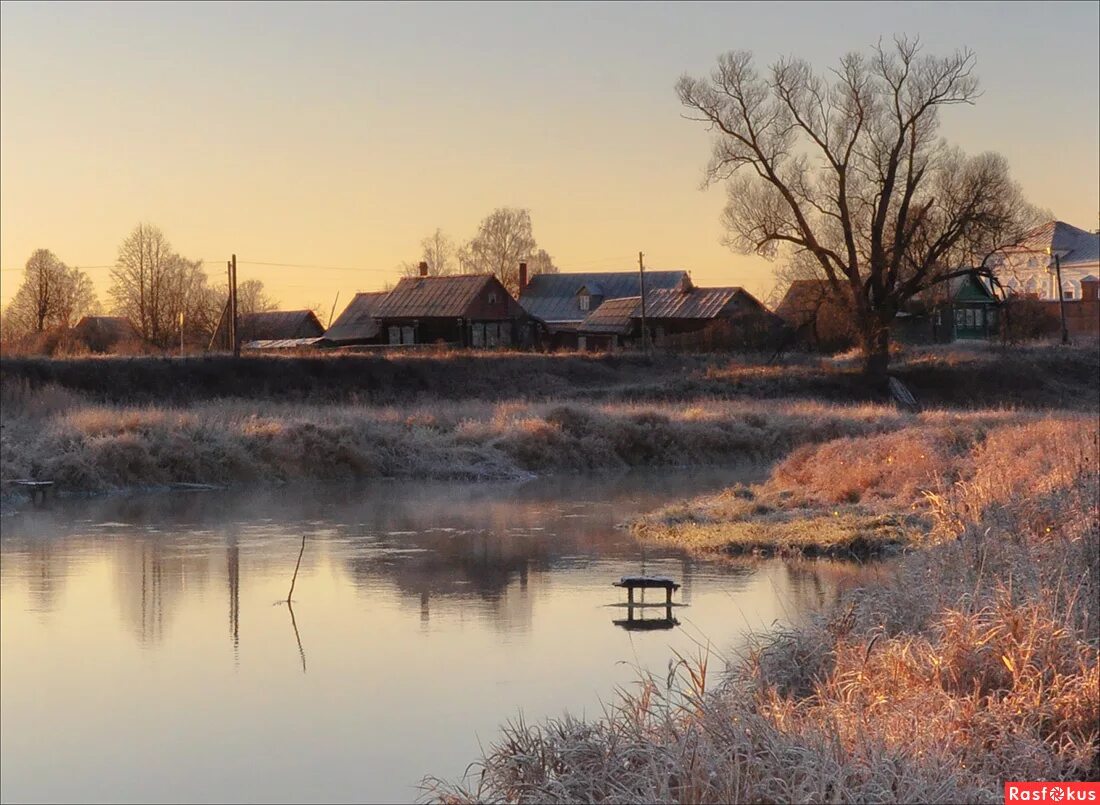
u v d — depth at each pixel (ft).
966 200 199.93
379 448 128.26
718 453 143.95
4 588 64.18
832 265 211.61
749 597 58.08
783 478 101.91
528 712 41.22
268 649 50.90
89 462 109.81
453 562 70.79
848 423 150.71
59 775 36.96
